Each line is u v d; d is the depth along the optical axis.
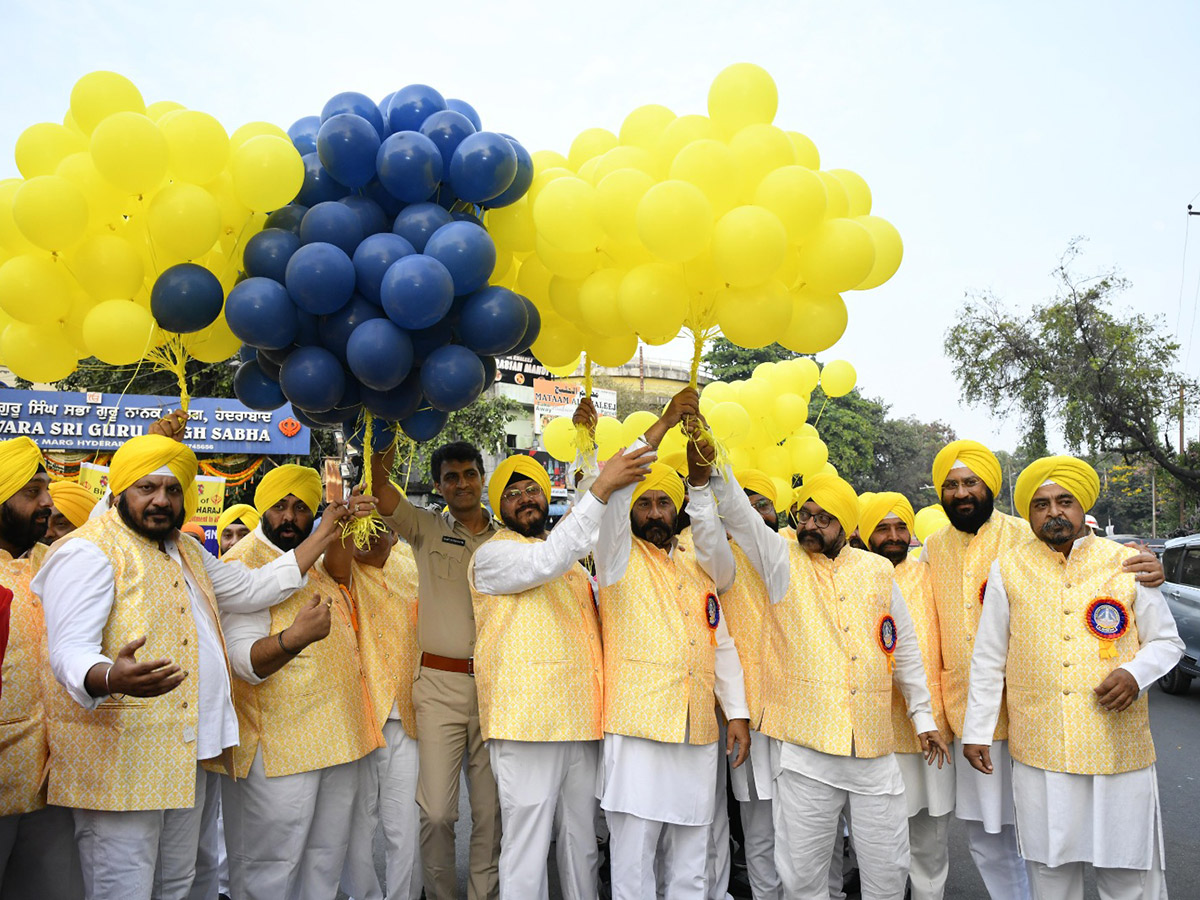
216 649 3.32
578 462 4.10
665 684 3.62
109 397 15.85
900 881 3.63
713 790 3.72
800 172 3.00
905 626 3.92
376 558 4.35
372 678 4.13
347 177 3.16
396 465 4.57
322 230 3.10
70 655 2.84
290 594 3.67
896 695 4.07
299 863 3.65
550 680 3.63
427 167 3.11
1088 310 19.78
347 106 3.27
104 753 2.99
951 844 5.57
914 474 43.19
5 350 3.36
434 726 3.99
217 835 4.42
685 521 4.46
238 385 3.65
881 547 4.58
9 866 3.28
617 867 3.64
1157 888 3.41
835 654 3.69
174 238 3.00
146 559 3.15
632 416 5.00
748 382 5.44
